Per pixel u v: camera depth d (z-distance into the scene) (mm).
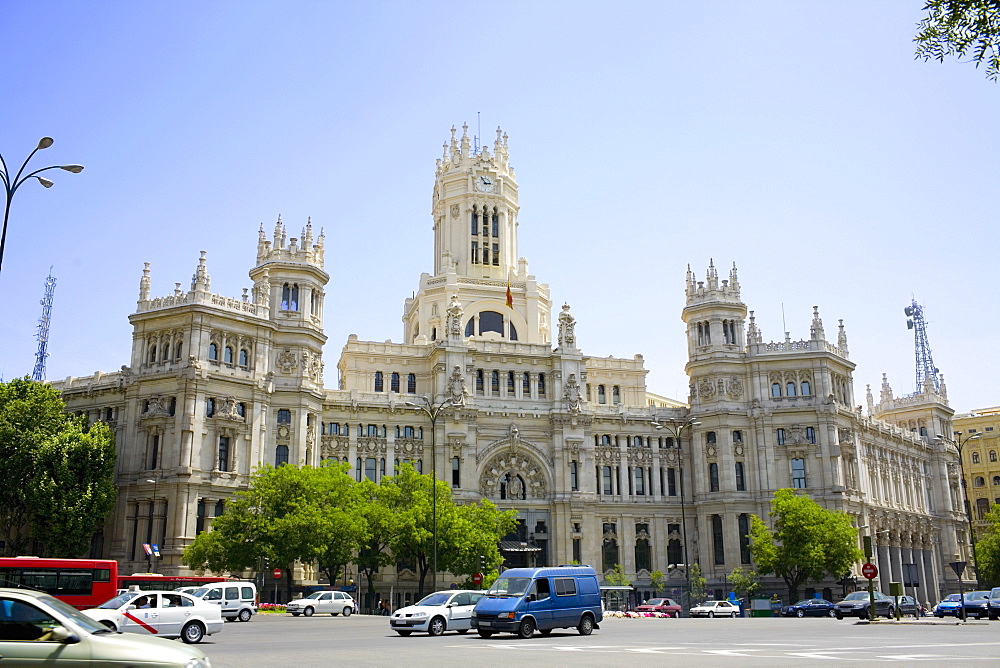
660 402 185000
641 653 37000
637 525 137125
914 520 161500
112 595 63938
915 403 185125
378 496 110500
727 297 139125
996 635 49281
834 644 41719
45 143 46812
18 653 20828
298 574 112250
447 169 163375
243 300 116312
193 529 104812
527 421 134875
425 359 137875
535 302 152500
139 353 113062
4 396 101750
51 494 97062
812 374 134375
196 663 21047
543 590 50125
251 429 112625
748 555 129625
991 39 24281
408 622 53250
